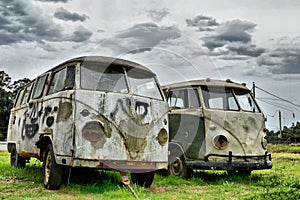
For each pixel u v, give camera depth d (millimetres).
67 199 5945
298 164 13227
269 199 6301
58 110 6562
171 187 7598
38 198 6082
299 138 43188
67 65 6871
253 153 8734
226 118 8641
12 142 9930
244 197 6477
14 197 6121
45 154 7070
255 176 9250
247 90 9391
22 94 9930
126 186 6840
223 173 9750
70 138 6113
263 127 9109
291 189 7047
